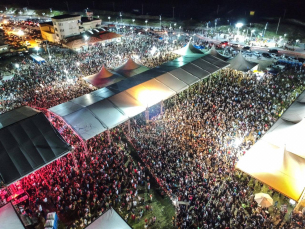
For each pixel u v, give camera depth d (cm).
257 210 1705
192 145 2275
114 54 5094
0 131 1848
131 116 2450
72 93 3388
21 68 4744
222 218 1661
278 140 1983
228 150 2184
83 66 4447
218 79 3775
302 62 4406
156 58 4775
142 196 1888
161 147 2245
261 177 1725
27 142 1881
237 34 6931
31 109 2172
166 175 1964
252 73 3788
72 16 6556
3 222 1418
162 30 7819
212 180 1911
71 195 1803
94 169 2062
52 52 5772
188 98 3186
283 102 3023
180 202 1739
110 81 3181
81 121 2269
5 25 8969
